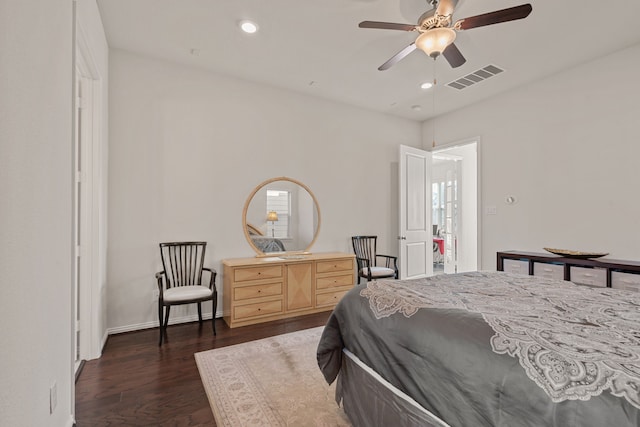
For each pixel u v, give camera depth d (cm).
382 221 468
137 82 306
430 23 204
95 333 238
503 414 88
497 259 354
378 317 143
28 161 104
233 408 174
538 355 89
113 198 293
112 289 291
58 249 136
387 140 475
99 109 246
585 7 231
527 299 146
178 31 269
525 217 364
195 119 333
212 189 341
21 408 97
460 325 113
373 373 143
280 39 280
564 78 331
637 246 278
